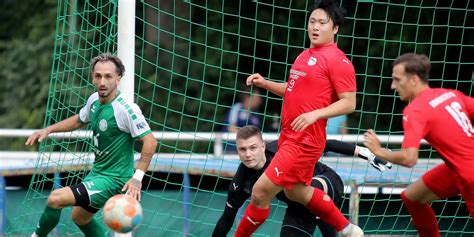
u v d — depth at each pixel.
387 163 24.44
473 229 30.08
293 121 21.62
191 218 29.20
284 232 23.22
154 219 29.33
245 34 45.81
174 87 46.84
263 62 45.75
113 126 22.75
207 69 46.53
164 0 47.62
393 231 28.89
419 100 20.48
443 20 41.38
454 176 21.19
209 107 46.50
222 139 30.33
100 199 22.94
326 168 24.25
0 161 31.91
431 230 22.62
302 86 21.94
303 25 45.16
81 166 28.30
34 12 51.44
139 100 46.34
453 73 41.44
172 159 29.02
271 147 23.69
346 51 42.66
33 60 50.22
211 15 46.59
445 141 20.52
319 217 22.95
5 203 29.81
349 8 42.47
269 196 22.25
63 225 29.12
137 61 46.50
